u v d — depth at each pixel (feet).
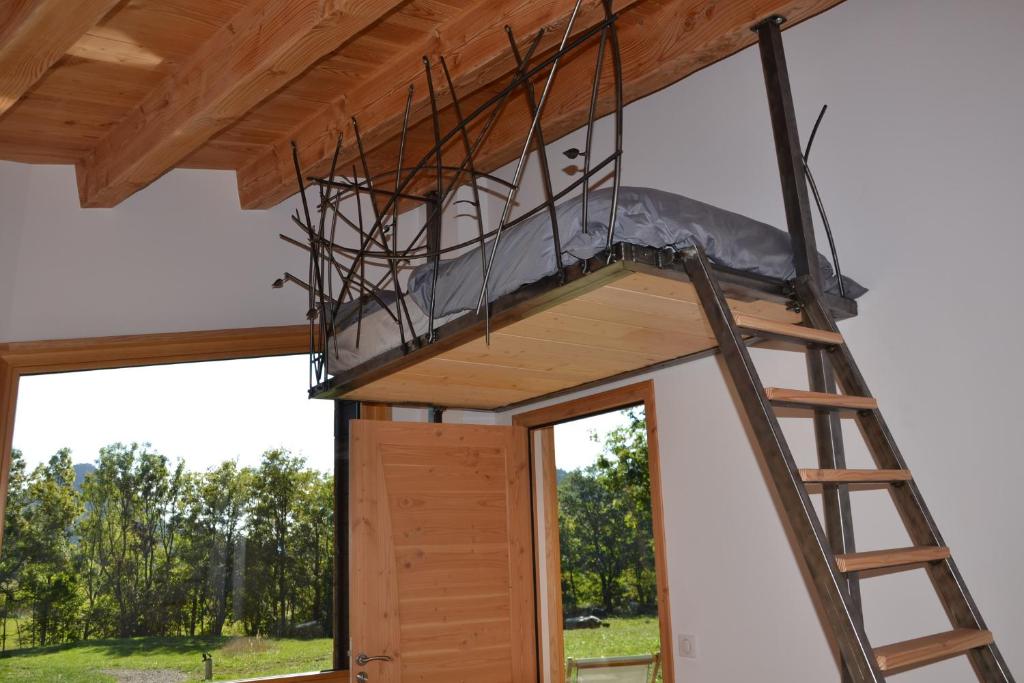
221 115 11.37
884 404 10.27
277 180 14.66
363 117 12.87
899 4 10.68
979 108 9.77
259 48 10.29
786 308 10.07
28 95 12.23
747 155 12.47
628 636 16.62
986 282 9.50
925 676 9.57
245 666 14.28
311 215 16.34
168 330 14.65
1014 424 9.10
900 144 10.46
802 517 7.25
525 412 16.11
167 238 14.97
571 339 10.98
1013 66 9.52
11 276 13.70
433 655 13.94
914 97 10.39
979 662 7.88
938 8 10.28
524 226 9.28
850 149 10.98
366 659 13.34
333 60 12.26
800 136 11.58
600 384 13.96
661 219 8.52
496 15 10.65
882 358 10.34
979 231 9.62
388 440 14.42
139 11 10.55
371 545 13.84
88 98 12.52
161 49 11.45
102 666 13.42
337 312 12.73
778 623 11.15
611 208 8.16
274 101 13.37
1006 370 9.23
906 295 10.21
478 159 15.67
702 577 12.21
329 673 14.61
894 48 10.67
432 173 16.99
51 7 8.89
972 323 9.57
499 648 14.55
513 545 15.11
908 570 9.93
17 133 13.23
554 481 16.61
